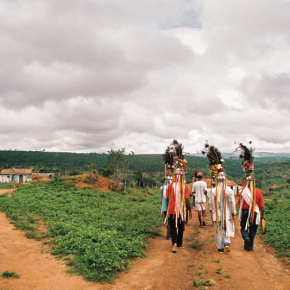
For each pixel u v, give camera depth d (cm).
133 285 421
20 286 385
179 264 521
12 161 13838
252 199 615
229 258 556
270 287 404
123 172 2378
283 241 667
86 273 449
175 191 632
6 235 671
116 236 652
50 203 1259
